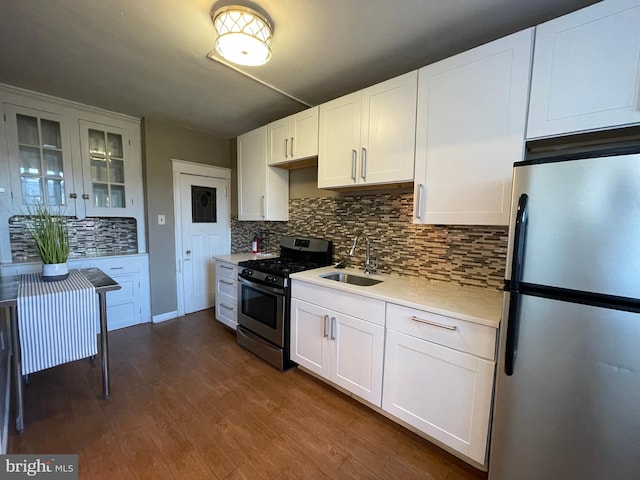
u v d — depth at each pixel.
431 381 1.52
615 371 0.96
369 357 1.79
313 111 2.39
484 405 1.35
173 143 3.35
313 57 1.92
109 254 3.13
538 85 1.33
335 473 1.42
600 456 1.00
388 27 1.60
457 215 1.61
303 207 3.05
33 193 2.63
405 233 2.24
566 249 1.03
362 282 2.30
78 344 1.75
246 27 1.47
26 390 2.02
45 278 2.00
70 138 2.76
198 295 3.73
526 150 1.54
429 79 1.69
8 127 2.46
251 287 2.60
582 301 1.00
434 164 1.69
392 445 1.60
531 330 1.12
